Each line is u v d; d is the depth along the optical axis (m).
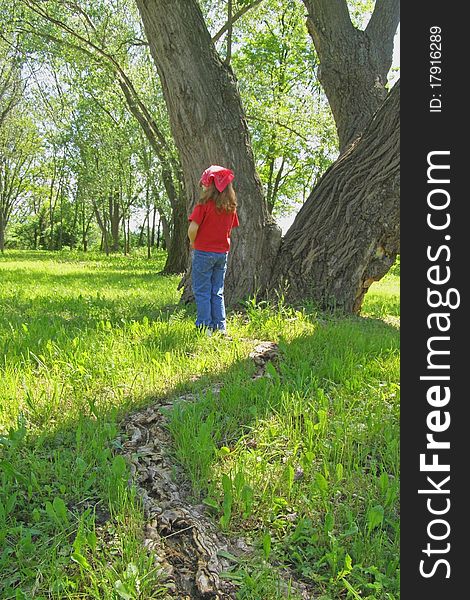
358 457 3.36
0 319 7.60
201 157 7.95
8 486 2.91
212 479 3.15
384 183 7.92
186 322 6.76
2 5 19.34
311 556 2.66
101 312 8.01
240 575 2.49
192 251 6.30
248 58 31.77
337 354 5.39
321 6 9.34
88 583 2.41
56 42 19.61
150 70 22.62
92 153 37.62
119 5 20.20
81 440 3.48
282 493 3.06
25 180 56.06
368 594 2.46
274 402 4.11
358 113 9.40
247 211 7.99
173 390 4.41
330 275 8.05
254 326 6.56
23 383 4.36
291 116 19.56
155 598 2.37
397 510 2.97
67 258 36.28
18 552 2.49
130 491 2.98
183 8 7.59
